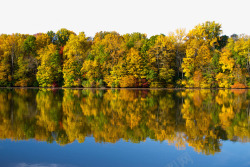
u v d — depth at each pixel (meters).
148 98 31.06
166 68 61.34
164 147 10.63
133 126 14.53
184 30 70.06
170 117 17.47
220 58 60.28
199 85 59.66
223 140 11.66
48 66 64.94
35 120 16.12
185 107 22.48
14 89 52.97
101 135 12.55
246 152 9.98
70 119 16.55
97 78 63.91
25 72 65.94
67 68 64.50
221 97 33.00
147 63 61.94
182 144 11.03
